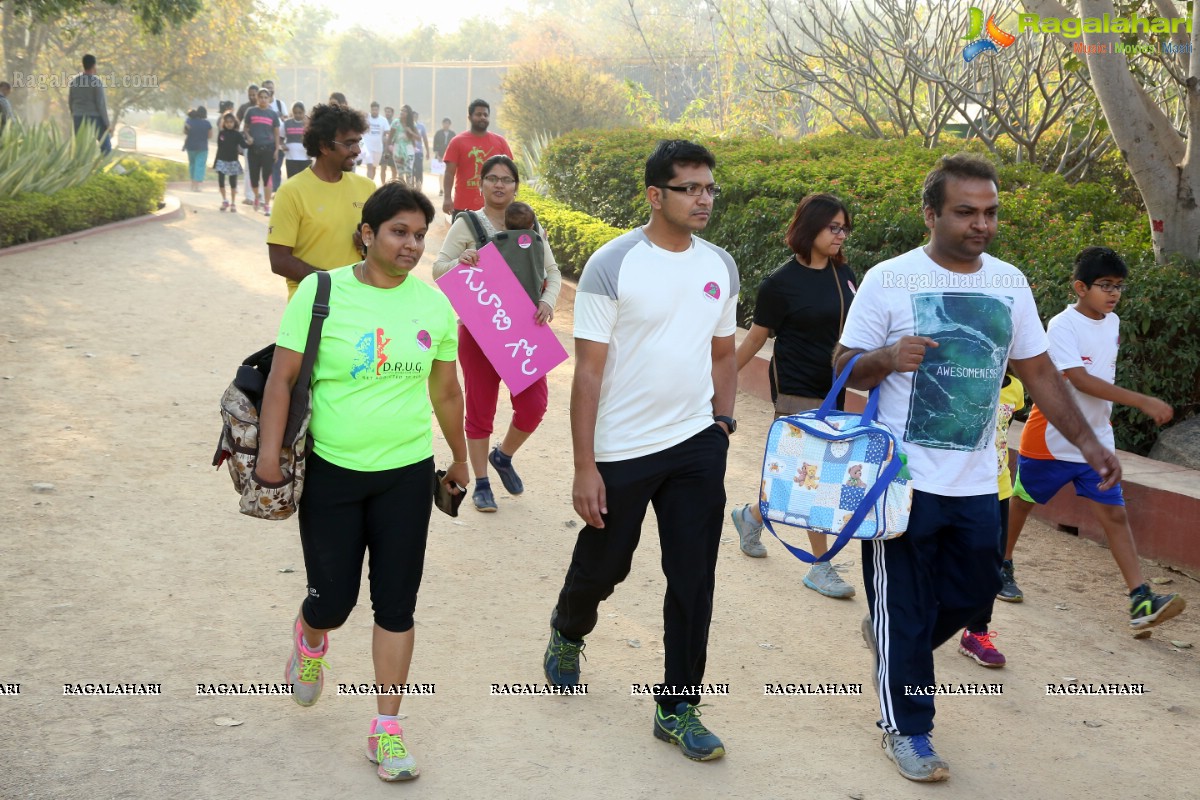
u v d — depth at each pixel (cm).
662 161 374
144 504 584
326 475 355
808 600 538
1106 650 505
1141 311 681
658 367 377
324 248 524
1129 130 796
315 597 367
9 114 1688
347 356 351
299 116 1925
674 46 2739
